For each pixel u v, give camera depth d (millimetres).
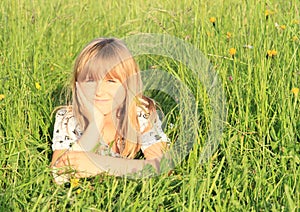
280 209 2682
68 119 3271
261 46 3787
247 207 2734
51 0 5492
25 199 2771
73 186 2820
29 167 3076
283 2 4941
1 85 3750
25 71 3859
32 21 4594
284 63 3670
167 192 2863
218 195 2699
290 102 3350
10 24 4512
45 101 3754
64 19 5176
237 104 3598
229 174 2949
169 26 4777
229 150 3086
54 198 2773
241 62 3814
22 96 3576
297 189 2734
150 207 2633
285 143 3225
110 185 2930
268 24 4082
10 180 3043
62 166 3068
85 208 2668
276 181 2992
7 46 4301
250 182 2889
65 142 3213
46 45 4762
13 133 3375
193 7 4340
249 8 4164
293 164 2971
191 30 4273
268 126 3396
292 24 4246
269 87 3646
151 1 5164
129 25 5020
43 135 3510
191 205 2605
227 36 4109
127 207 2613
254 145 3299
